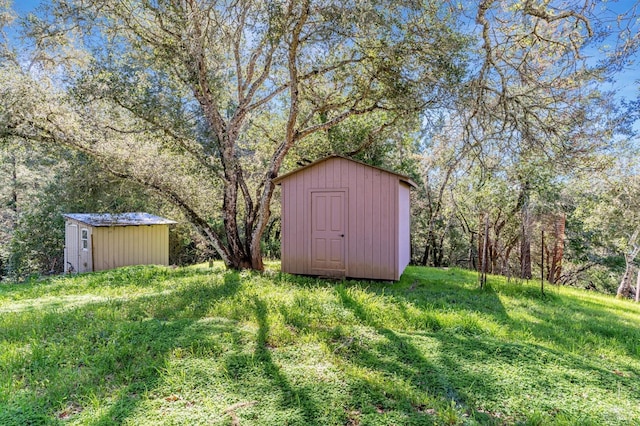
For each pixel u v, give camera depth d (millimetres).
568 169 6164
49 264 15188
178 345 3311
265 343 3463
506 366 3117
